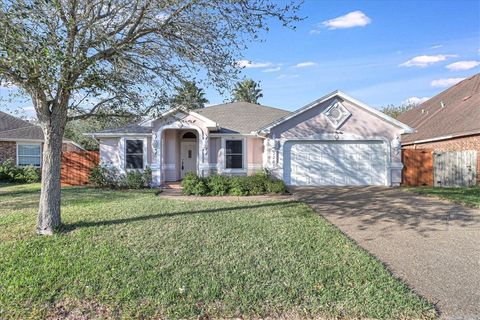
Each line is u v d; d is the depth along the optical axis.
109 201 12.33
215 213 9.75
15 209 10.70
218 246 6.60
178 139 20.58
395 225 8.73
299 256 6.05
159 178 17.92
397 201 12.41
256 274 5.25
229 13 7.93
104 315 4.18
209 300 4.48
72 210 10.12
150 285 4.86
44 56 5.64
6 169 20.97
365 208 11.04
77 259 5.83
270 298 4.52
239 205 11.24
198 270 5.39
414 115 30.00
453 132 18.67
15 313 4.17
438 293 4.74
